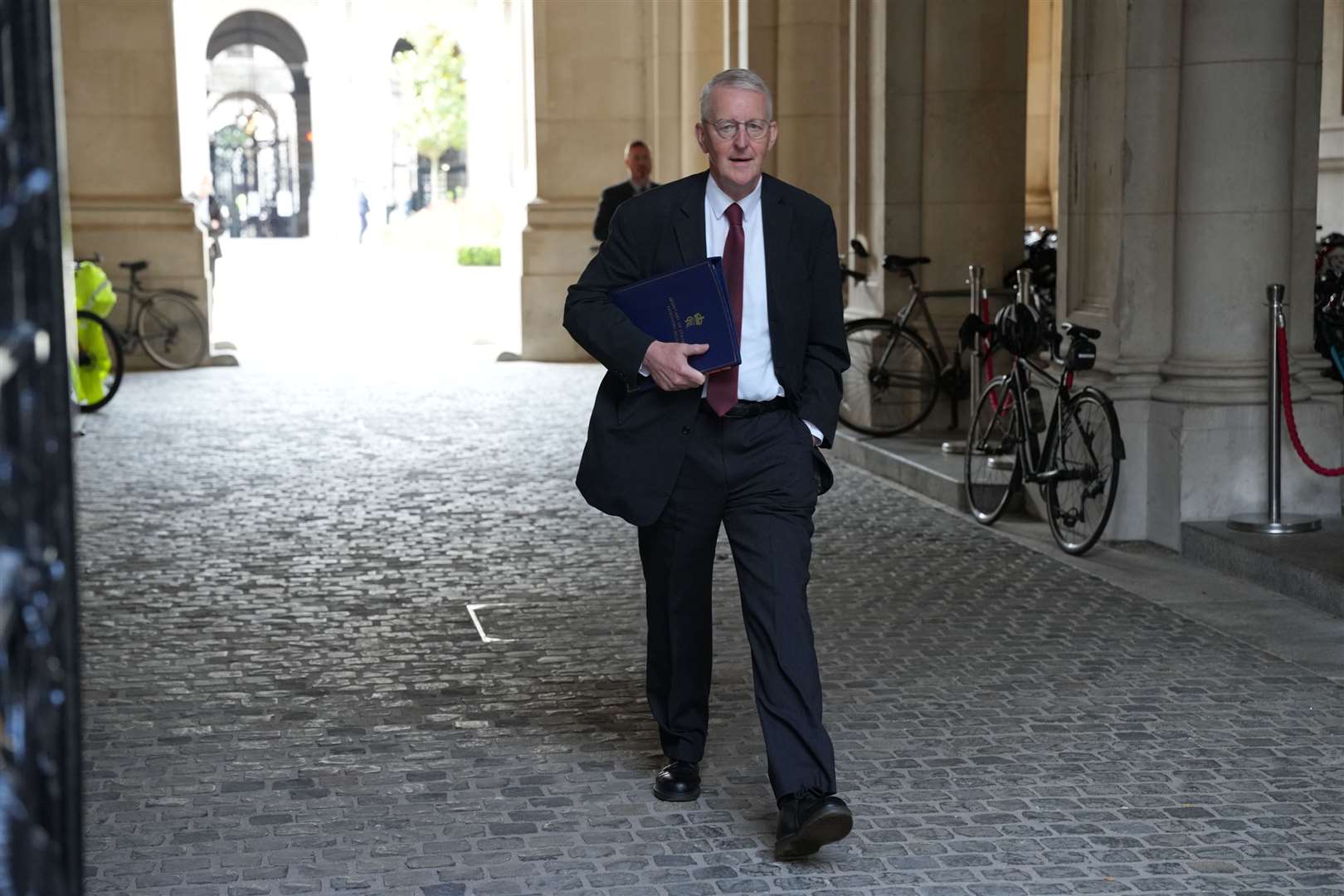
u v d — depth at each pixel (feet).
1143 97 23.82
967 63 33.88
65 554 5.41
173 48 52.39
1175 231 23.90
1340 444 23.62
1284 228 23.41
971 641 18.86
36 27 5.30
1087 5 25.08
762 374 12.41
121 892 11.78
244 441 35.96
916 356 33.50
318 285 87.30
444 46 154.51
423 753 15.05
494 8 129.49
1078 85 25.34
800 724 11.98
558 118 54.90
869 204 35.78
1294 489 23.53
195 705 16.62
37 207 5.23
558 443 35.63
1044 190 53.83
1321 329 26.73
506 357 54.44
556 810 13.50
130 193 52.42
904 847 12.60
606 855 12.50
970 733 15.48
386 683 17.46
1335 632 19.04
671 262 12.53
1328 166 41.52
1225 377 23.30
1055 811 13.35
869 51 35.24
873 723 15.81
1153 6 23.67
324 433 37.17
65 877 5.36
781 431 12.42
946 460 30.45
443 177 159.63
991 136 34.12
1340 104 41.09
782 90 40.78
